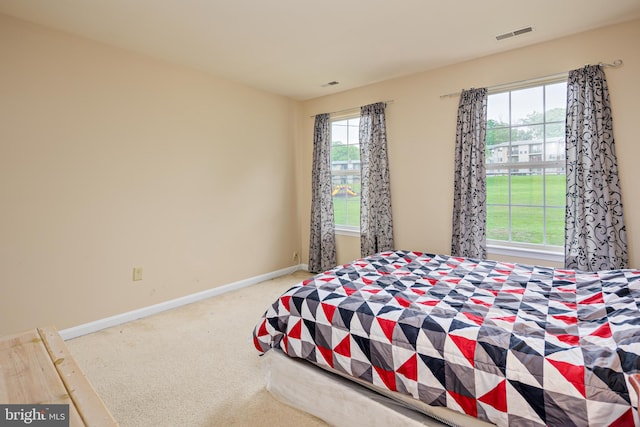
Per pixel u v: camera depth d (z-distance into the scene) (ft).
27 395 2.78
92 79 8.47
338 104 13.15
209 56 9.59
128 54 9.11
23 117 7.48
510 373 3.76
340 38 8.46
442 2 6.85
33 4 6.81
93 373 6.72
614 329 4.02
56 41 7.89
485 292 5.81
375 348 4.73
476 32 8.20
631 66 7.70
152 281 9.80
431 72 10.66
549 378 3.56
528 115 9.35
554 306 5.10
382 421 4.73
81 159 8.35
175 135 10.21
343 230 13.47
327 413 5.30
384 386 4.64
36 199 7.72
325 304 5.47
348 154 13.46
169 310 10.12
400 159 11.50
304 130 14.48
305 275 13.94
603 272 6.32
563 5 7.00
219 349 7.70
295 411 5.62
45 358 3.39
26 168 7.55
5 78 7.23
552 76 8.62
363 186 12.29
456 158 10.07
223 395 6.04
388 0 6.76
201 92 10.82
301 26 7.82
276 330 5.93
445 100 10.43
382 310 5.08
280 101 13.56
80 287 8.43
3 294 7.36
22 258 7.57
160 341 8.09
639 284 5.08
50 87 7.83
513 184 9.68
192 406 5.74
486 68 9.66
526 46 9.00
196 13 7.21
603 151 7.88
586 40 8.20
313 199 13.91
